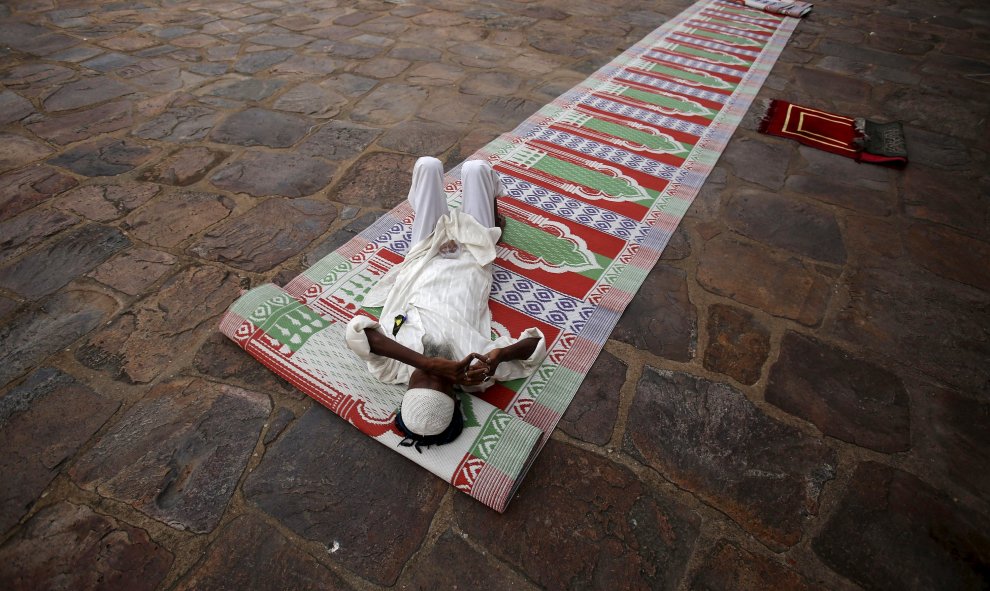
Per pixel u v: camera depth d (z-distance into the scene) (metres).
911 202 3.55
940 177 3.82
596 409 2.20
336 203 3.28
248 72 4.79
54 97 4.25
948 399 2.30
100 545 1.73
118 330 2.40
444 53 5.33
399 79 4.79
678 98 4.73
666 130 4.24
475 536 1.80
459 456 1.92
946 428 2.19
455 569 1.72
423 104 4.42
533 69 5.11
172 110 4.16
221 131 3.93
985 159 4.04
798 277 2.92
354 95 4.50
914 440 2.14
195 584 1.66
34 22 5.55
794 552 1.80
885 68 5.45
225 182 3.41
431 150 3.85
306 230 3.05
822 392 2.31
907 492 1.97
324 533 1.79
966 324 2.67
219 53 5.12
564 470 1.99
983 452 2.11
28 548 1.71
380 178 3.52
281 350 2.25
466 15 6.32
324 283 2.70
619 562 1.76
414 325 2.10
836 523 1.87
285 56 5.11
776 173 3.79
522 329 2.51
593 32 6.02
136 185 3.35
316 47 5.32
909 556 1.80
